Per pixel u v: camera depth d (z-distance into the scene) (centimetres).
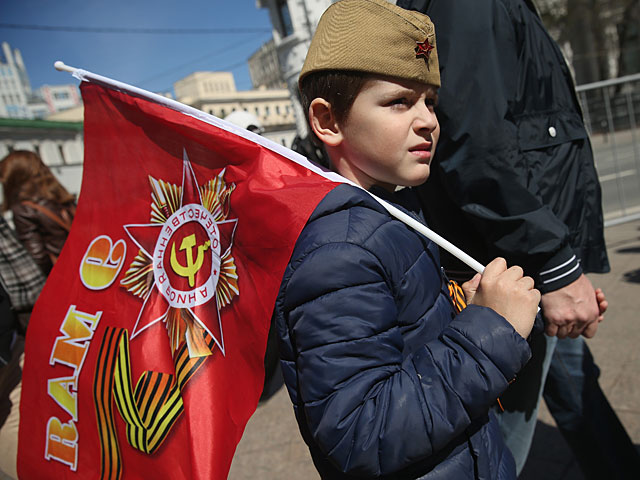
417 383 93
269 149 113
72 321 139
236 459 277
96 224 139
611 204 634
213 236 117
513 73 146
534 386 170
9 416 208
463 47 142
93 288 138
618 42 2512
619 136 572
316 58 112
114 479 128
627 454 178
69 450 137
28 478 143
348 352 92
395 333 97
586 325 141
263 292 105
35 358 144
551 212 142
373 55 104
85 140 141
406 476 102
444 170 148
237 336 111
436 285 109
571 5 2412
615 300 373
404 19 105
